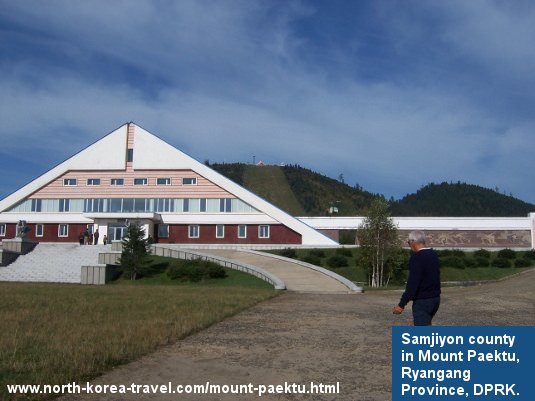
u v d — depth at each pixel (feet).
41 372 27.55
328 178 615.16
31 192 203.92
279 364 30.94
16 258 151.94
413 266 28.14
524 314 53.83
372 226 138.31
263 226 196.24
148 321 43.75
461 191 593.01
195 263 130.41
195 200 199.31
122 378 27.63
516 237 199.41
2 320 44.80
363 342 37.22
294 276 114.11
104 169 202.59
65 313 49.85
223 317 48.14
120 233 197.57
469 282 129.18
